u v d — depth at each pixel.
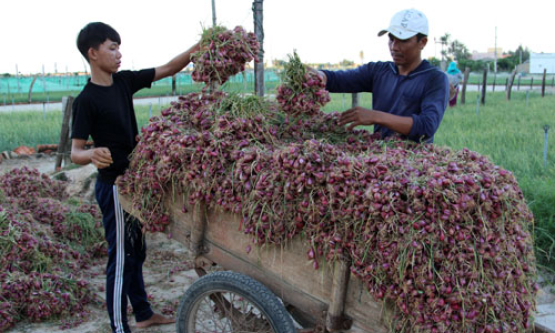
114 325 3.31
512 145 8.30
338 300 2.22
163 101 23.33
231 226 2.65
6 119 15.98
